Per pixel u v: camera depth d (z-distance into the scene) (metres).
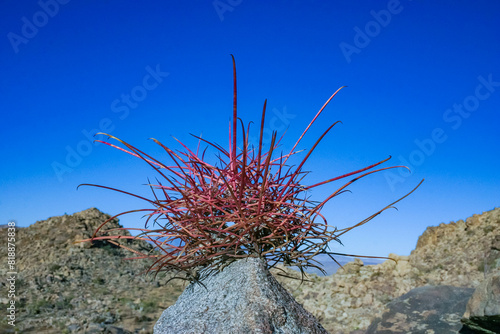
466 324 4.40
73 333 6.73
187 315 2.07
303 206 2.13
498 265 4.97
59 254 12.18
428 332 4.70
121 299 9.01
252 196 2.10
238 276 2.03
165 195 2.23
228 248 2.14
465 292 5.30
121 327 7.05
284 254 2.13
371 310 7.05
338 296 7.72
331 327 6.80
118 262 12.09
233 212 2.14
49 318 7.49
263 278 1.98
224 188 2.16
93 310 8.12
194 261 2.26
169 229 2.17
